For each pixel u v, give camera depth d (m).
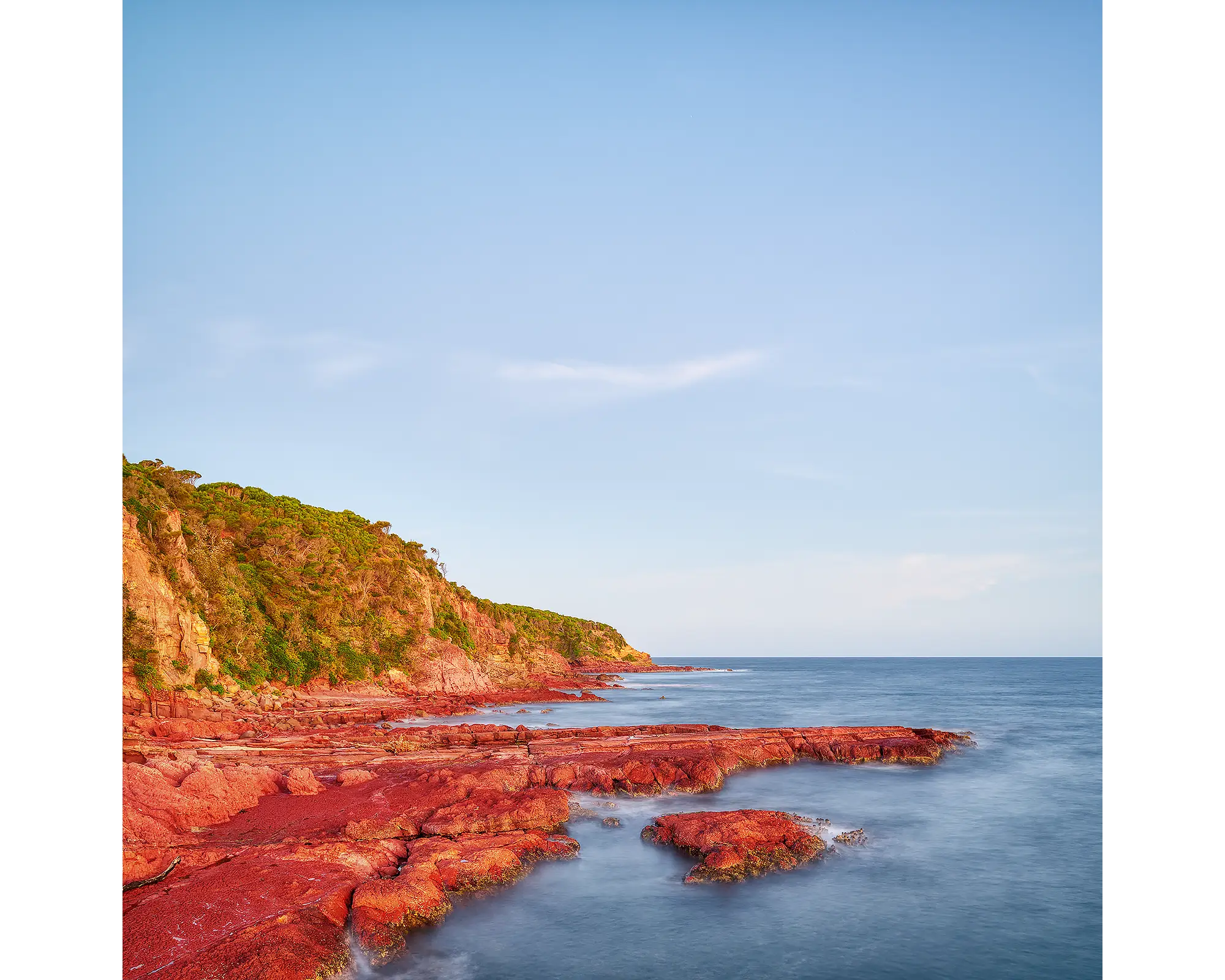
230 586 58.69
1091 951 15.17
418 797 23.45
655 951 14.96
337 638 70.25
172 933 13.10
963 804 27.56
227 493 83.69
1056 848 21.89
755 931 15.93
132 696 41.56
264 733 40.97
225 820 20.62
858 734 38.59
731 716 64.25
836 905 17.39
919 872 19.72
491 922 16.00
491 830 20.95
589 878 18.72
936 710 69.81
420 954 14.56
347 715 52.81
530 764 29.67
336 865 16.58
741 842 20.19
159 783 20.05
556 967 14.23
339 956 13.45
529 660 113.19
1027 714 64.75
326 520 88.94
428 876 16.66
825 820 24.02
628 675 182.12
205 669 48.97
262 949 12.69
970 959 14.84
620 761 30.02
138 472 51.25
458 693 79.88
